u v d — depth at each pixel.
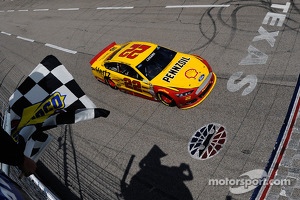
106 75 12.42
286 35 12.75
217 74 11.88
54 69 4.19
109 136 10.96
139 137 10.52
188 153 9.43
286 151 8.65
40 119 3.92
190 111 10.69
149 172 9.28
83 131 11.51
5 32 25.03
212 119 10.17
